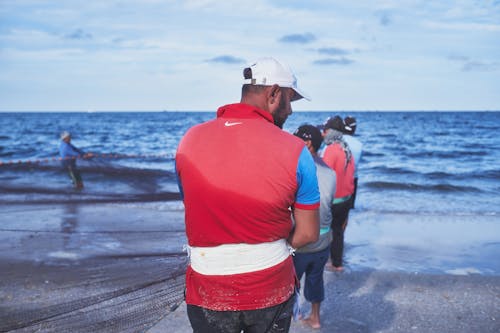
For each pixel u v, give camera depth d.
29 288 2.73
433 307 4.30
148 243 3.20
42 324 2.33
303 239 1.75
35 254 3.38
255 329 1.75
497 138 44.31
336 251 5.32
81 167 6.49
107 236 3.62
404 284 4.94
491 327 3.86
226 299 1.67
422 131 57.22
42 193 5.34
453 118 116.06
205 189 1.64
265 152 1.63
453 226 7.76
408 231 7.41
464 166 20.95
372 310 4.24
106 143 43.41
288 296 1.76
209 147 1.68
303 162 1.66
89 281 2.67
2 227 4.17
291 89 1.90
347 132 5.42
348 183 4.98
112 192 5.44
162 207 4.76
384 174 17.27
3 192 5.42
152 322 2.32
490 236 7.06
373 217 8.53
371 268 5.48
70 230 3.94
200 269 1.72
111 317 2.33
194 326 1.77
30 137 48.16
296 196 1.70
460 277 5.15
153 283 2.51
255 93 1.81
